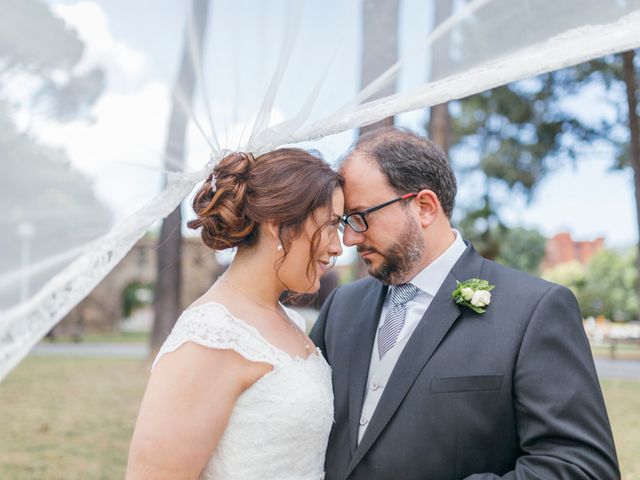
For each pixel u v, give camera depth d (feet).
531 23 4.77
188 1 4.46
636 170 17.17
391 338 6.09
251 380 5.16
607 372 38.06
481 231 47.55
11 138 4.13
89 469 17.61
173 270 37.06
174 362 4.93
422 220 5.95
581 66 26.23
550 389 5.14
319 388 5.53
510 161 36.17
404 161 5.85
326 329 7.06
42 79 4.17
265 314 5.59
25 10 4.05
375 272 6.07
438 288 6.03
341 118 5.11
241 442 5.16
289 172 5.32
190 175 5.12
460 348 5.58
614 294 89.92
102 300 83.20
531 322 5.43
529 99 29.81
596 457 4.92
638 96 17.28
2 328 4.30
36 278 4.37
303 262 5.47
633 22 4.69
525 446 5.20
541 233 94.94
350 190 5.90
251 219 5.40
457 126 37.55
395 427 5.55
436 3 4.76
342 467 5.82
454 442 5.37
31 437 21.24
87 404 27.14
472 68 4.89
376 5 4.78
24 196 4.19
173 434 4.75
